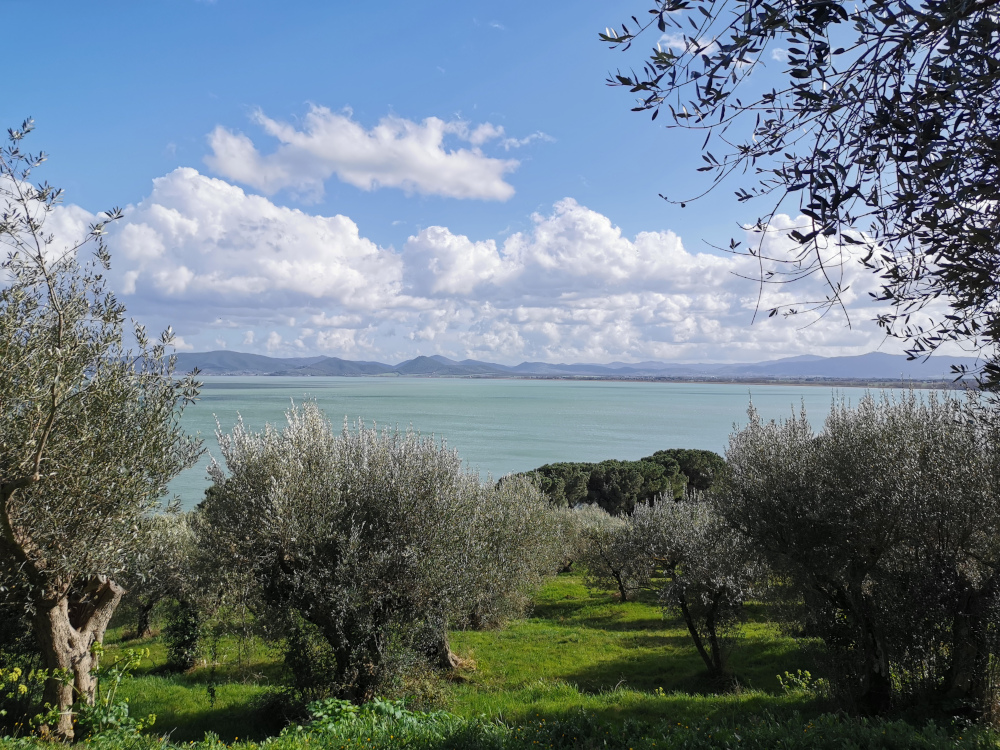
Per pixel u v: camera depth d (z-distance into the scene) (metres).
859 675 11.08
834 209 2.98
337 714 9.68
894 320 3.73
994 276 3.17
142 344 9.05
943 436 10.08
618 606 29.75
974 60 2.67
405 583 12.57
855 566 10.70
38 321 8.10
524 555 19.92
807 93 2.94
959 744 7.09
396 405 198.50
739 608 17.84
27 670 9.78
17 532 8.21
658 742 8.04
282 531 11.75
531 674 18.19
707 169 3.20
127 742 7.65
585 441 108.94
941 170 2.82
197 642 17.28
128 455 8.75
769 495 11.41
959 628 9.64
